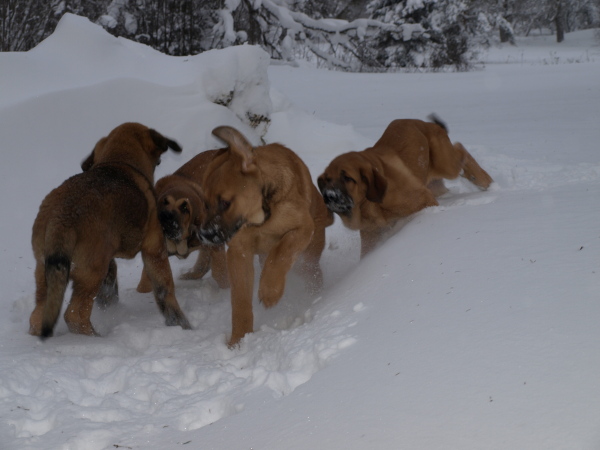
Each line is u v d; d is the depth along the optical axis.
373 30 30.44
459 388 2.69
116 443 3.14
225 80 9.57
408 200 6.29
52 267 4.69
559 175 7.98
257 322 5.24
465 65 35.34
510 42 68.19
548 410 2.36
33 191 7.63
